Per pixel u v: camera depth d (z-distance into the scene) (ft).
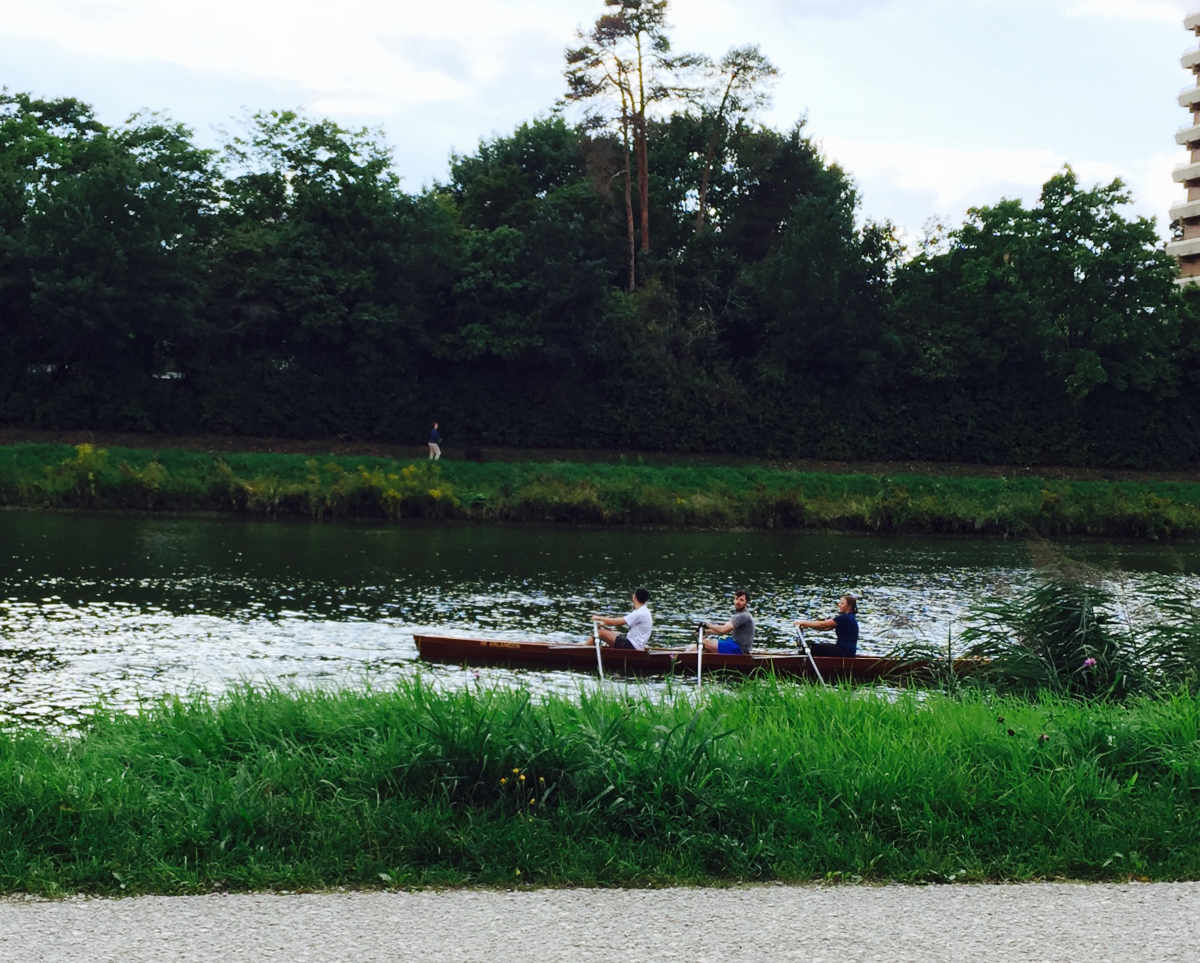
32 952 18.75
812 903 22.06
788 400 178.60
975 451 183.52
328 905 21.45
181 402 159.74
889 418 181.47
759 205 206.39
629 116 190.70
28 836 23.71
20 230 157.07
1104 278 186.91
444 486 141.49
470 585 89.86
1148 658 47.06
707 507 144.77
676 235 201.36
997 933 20.44
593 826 25.34
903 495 149.18
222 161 177.88
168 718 31.91
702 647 61.98
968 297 188.24
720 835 24.91
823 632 75.25
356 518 137.18
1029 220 189.06
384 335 165.58
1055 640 46.29
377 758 27.40
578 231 171.73
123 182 155.43
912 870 24.03
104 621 69.10
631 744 28.37
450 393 169.58
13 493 132.67
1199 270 318.24
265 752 28.12
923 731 31.76
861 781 26.84
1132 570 113.19
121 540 108.06
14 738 30.14
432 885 22.89
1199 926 20.97
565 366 170.50
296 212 171.63
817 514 146.10
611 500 143.33
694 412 174.50
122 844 23.59
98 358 158.61
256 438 161.48
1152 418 189.67
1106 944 19.97
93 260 153.99
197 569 91.81
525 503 141.59
